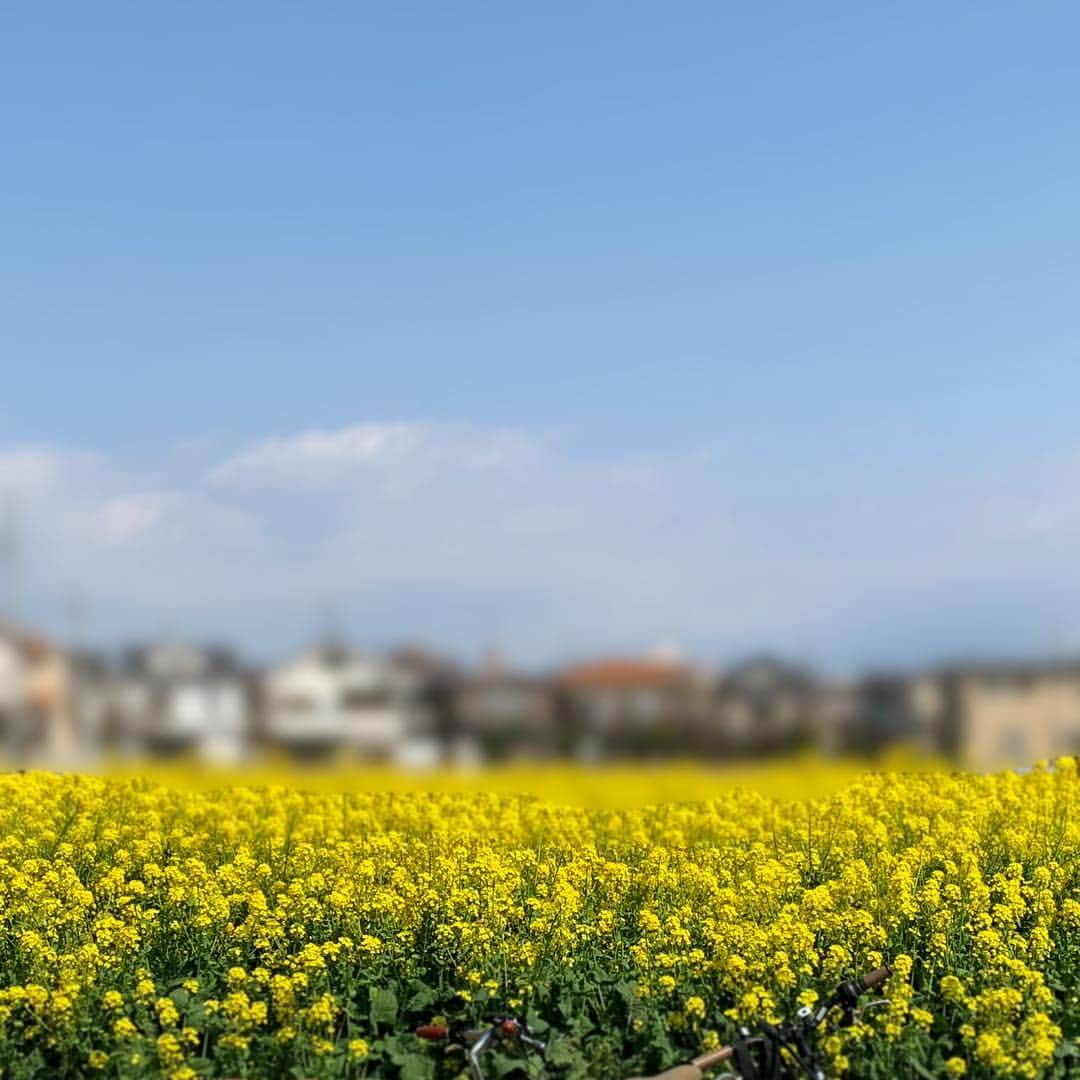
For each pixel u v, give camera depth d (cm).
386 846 1374
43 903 1144
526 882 1273
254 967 1126
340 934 1156
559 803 1819
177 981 1062
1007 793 1627
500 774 2067
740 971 986
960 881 1274
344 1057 942
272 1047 942
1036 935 1080
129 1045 930
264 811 1709
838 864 1374
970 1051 928
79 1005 968
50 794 1703
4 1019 948
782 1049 796
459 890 1173
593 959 1088
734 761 1973
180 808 1670
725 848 1397
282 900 1195
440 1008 1026
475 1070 780
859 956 1065
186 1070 884
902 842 1479
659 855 1327
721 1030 970
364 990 1052
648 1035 960
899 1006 926
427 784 2016
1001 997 944
